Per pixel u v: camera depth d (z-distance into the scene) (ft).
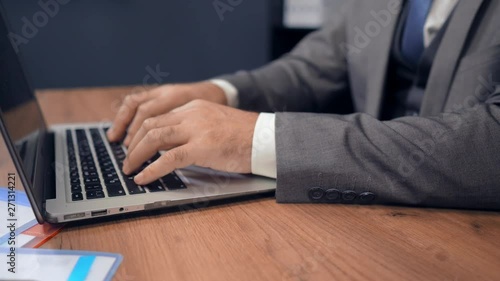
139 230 1.39
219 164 1.64
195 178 1.68
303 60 3.05
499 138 1.52
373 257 1.22
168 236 1.35
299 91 2.91
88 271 1.16
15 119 1.59
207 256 1.23
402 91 2.62
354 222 1.43
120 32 6.60
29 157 1.58
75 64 6.53
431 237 1.33
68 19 6.29
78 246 1.29
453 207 1.54
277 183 1.55
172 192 1.55
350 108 3.18
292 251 1.25
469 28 1.95
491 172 1.48
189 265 1.18
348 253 1.24
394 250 1.25
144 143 1.70
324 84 3.02
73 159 1.95
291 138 1.60
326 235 1.34
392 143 1.55
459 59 1.98
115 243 1.31
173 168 1.62
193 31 6.95
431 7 2.31
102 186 1.60
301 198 1.57
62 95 3.74
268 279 1.12
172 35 6.87
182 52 7.01
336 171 1.53
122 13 6.52
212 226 1.41
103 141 2.25
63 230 1.39
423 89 2.45
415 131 1.57
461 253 1.24
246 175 1.71
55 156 2.00
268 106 2.74
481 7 1.93
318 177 1.54
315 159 1.55
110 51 6.64
